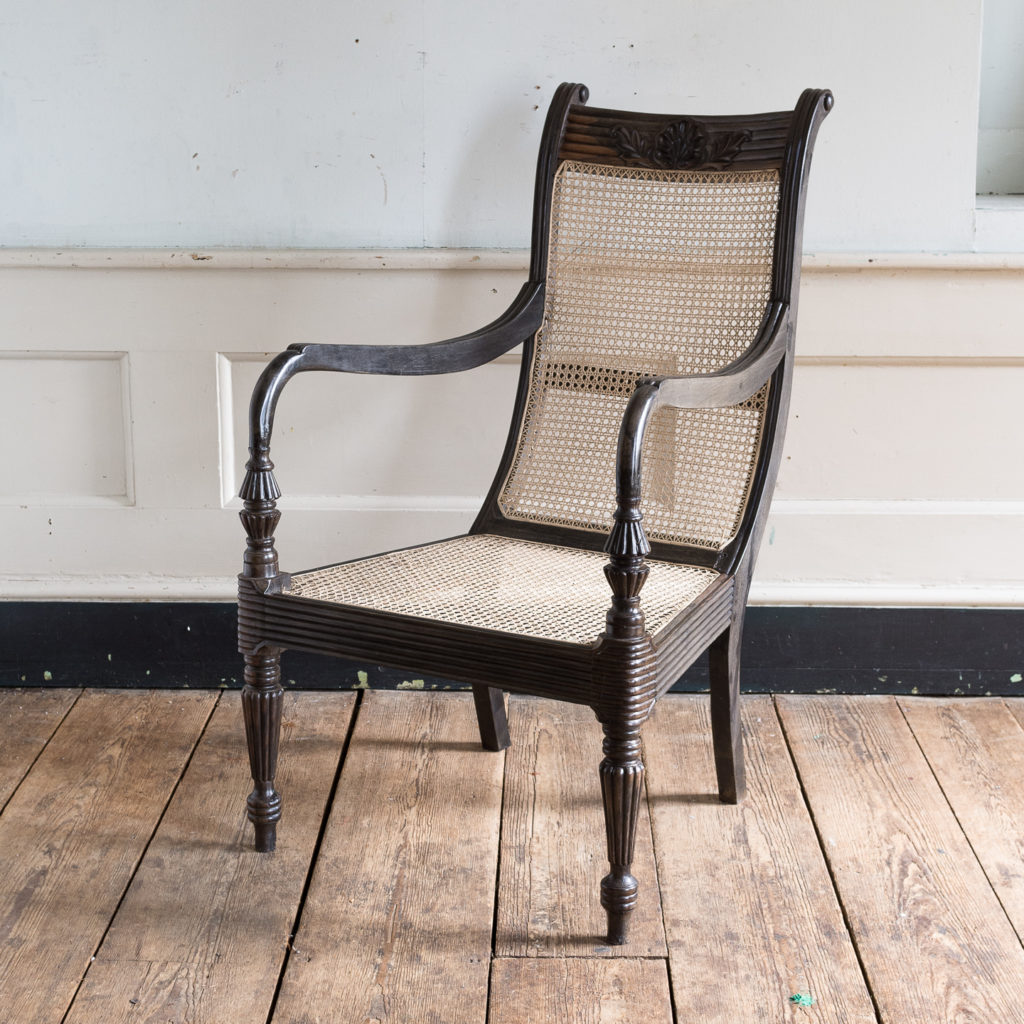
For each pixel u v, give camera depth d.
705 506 1.62
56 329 1.94
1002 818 1.64
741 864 1.53
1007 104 2.16
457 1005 1.27
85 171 1.90
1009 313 1.89
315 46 1.85
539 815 1.66
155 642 2.05
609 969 1.33
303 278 1.92
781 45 1.83
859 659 2.04
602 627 1.32
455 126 1.88
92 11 1.84
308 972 1.32
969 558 2.00
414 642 1.33
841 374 1.95
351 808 1.67
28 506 2.01
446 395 1.98
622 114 1.70
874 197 1.88
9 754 1.81
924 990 1.29
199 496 2.00
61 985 1.29
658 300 1.69
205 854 1.55
